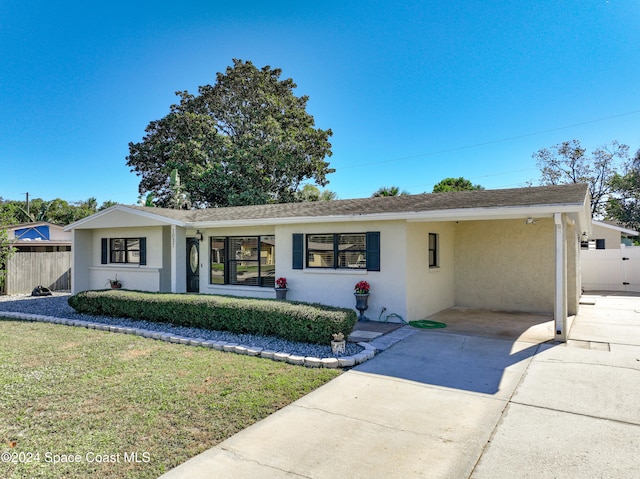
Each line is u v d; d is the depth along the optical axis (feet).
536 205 24.88
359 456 11.32
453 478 10.19
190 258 45.85
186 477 10.22
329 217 33.22
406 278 31.53
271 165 86.48
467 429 13.05
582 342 24.88
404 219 30.78
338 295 34.71
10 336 26.99
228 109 94.48
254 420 13.71
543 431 12.84
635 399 15.47
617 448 11.66
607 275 57.82
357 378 18.28
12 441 12.16
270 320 25.12
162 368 19.51
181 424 13.34
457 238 41.57
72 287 48.75
